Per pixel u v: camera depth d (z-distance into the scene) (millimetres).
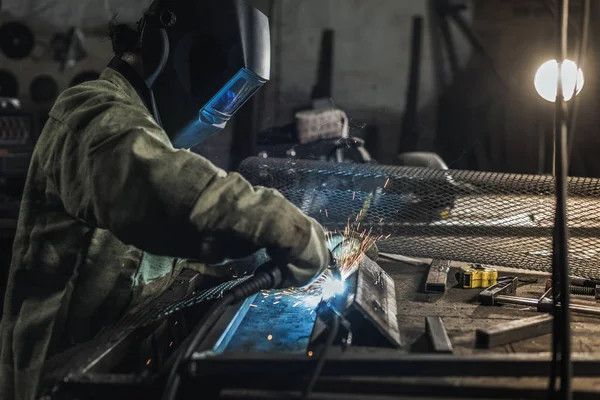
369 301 1192
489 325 1265
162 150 1042
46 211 1281
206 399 1028
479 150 5852
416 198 1945
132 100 1251
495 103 5789
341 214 1979
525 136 5648
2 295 3416
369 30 5914
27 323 1290
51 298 1297
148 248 1041
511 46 5641
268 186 2006
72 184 1101
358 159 3658
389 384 984
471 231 1898
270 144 3576
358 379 991
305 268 1122
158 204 1000
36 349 1288
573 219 1815
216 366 1013
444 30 5816
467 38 5785
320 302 1248
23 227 1298
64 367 1064
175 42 1277
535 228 1870
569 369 892
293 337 1161
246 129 5957
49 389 1041
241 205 1029
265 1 5961
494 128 5801
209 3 1273
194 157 1047
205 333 1132
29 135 4238
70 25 5879
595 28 4660
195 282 1640
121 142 1038
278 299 1385
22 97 5930
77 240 1282
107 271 1312
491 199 1904
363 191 1971
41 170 1253
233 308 1272
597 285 1491
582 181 1822
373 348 1126
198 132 1374
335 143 3566
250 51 1288
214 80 1289
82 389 1010
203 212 1007
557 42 988
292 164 2023
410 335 1199
